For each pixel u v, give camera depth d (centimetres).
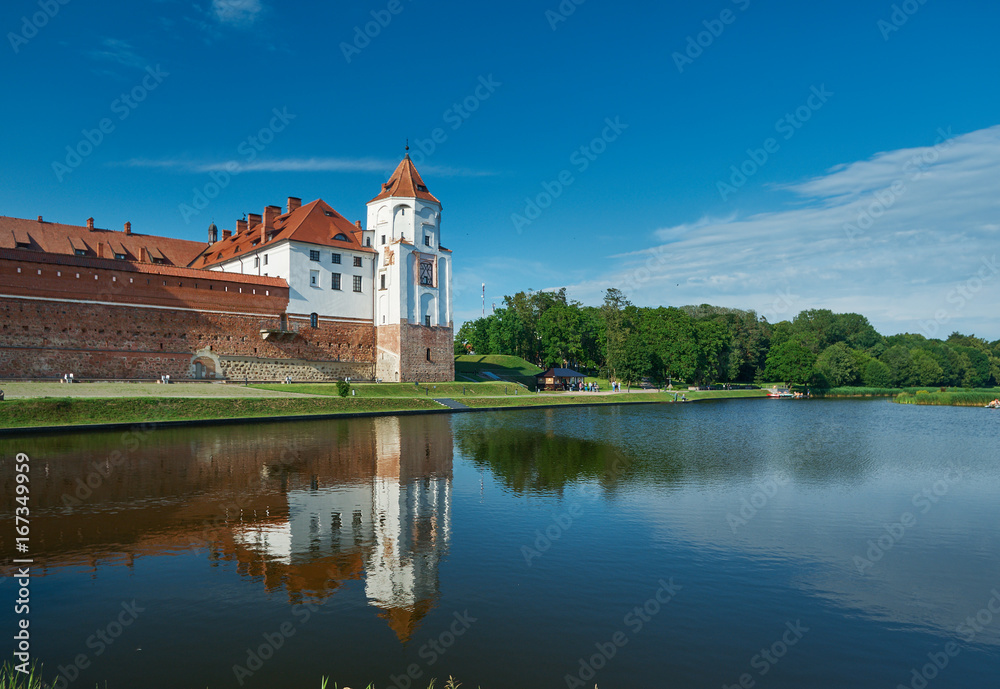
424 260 8119
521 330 12044
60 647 1148
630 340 10588
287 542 1784
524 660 1121
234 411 5062
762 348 13562
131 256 8400
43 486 2477
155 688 1005
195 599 1371
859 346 16950
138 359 6019
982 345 18862
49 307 5522
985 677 1098
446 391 7488
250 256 7981
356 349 7869
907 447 4100
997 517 2209
